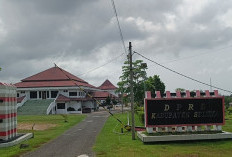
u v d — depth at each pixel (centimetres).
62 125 4153
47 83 7425
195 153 1989
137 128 3262
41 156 1975
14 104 2719
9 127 2545
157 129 2575
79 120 4884
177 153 1988
